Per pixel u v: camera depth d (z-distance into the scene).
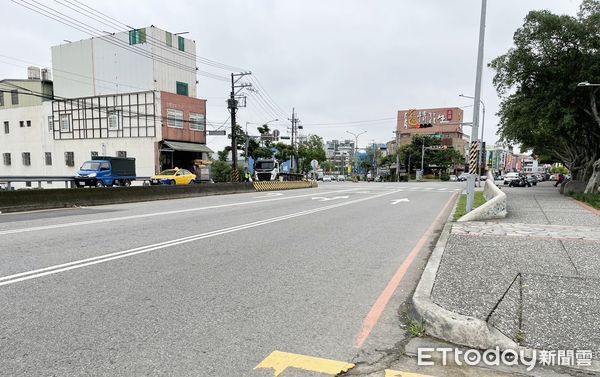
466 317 3.83
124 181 30.48
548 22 20.47
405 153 82.88
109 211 14.34
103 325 4.02
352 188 36.44
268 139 51.03
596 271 5.59
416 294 4.54
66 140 41.94
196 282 5.50
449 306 4.20
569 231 9.05
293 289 5.29
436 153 82.50
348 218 12.80
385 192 28.77
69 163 41.94
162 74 38.91
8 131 45.91
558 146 35.12
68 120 41.66
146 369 3.19
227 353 3.48
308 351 3.54
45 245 7.81
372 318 4.33
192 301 4.75
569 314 4.05
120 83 39.34
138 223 11.04
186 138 39.78
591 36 19.91
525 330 3.72
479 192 27.23
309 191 30.55
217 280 5.61
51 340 3.68
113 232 9.45
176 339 3.74
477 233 8.86
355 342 3.74
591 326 3.79
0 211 13.43
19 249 7.41
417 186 41.81
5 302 4.61
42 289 5.09
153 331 3.90
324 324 4.15
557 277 5.30
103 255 6.99
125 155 38.56
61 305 4.54
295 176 47.00
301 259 6.97
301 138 74.88
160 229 9.97
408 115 98.50
